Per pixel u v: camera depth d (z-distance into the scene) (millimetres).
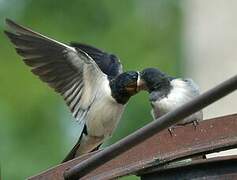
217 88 6605
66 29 22984
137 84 10102
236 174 7270
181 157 7465
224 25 16531
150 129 6812
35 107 21453
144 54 22594
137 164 7457
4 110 21391
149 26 23438
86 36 22984
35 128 21359
